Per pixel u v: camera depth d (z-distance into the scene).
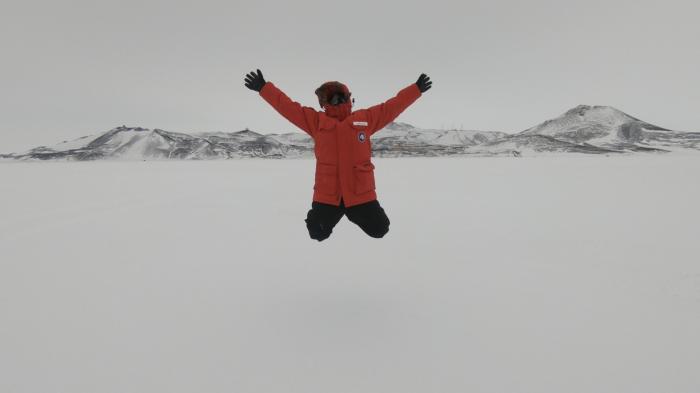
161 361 2.86
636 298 4.00
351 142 3.25
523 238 6.79
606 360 2.82
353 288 4.35
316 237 3.42
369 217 3.30
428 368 2.74
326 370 2.72
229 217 8.93
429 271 4.96
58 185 17.08
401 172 28.75
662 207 10.38
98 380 2.62
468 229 7.58
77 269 5.11
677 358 2.84
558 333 3.25
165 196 12.71
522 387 2.51
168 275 4.86
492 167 38.44
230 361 2.85
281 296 4.11
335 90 3.37
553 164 47.09
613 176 23.16
